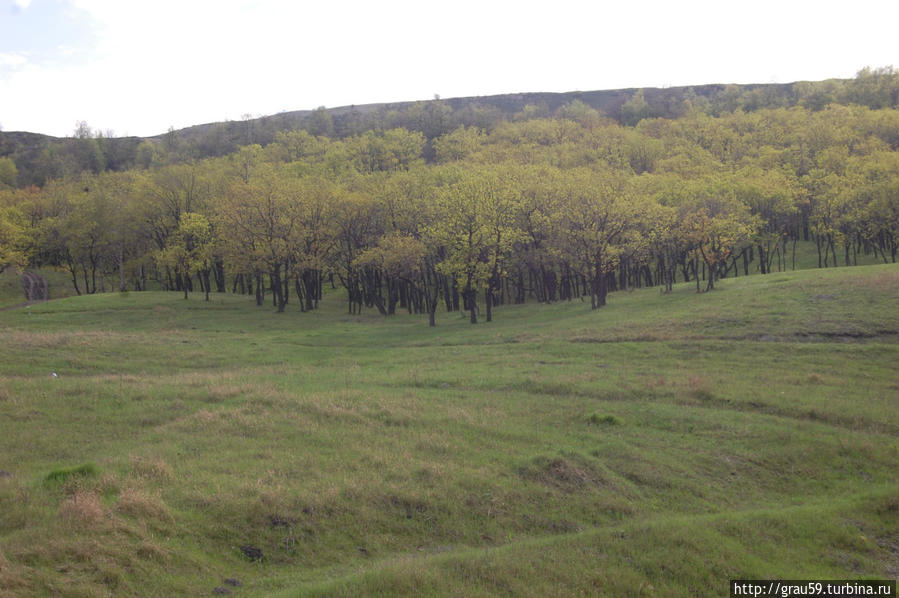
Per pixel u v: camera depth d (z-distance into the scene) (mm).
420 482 19562
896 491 21078
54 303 74000
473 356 43500
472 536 17312
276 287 78875
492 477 20406
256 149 134625
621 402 31109
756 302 51688
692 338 44406
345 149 128375
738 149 119188
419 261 67000
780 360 38219
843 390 32344
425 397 30828
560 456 22266
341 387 33250
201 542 14758
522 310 70188
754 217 76500
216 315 70062
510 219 64500
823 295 50969
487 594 13453
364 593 12711
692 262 86625
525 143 129500
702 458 24281
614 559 15719
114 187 103500
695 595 14891
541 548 16031
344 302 90312
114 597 12016
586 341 46250
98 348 43500
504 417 27797
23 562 12422
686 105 195125
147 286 108812
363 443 23062
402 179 79312
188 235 80875
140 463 18812
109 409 26875
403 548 16297
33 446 21984
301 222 74562
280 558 14969
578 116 187250
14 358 38188
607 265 66688
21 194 107438
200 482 17766
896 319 42938
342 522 16766
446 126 197125
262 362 44219
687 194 75312
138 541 13930
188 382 32812
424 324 65125
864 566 17188
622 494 20719
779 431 26641
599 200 63312
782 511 19625
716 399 31391
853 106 143000
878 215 77938
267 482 18312
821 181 89562
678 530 17312
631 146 120812
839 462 24391
